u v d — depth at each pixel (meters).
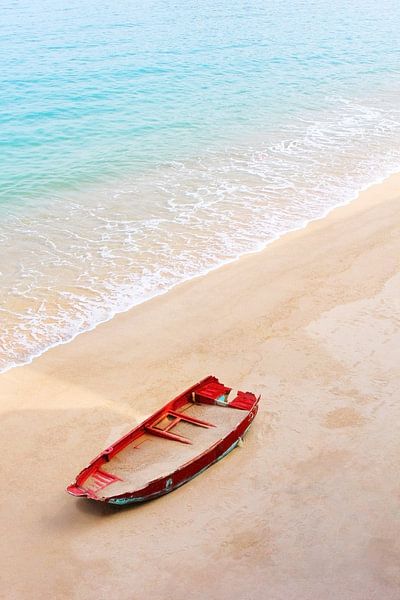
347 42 46.53
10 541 10.48
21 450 12.35
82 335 15.81
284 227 20.75
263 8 61.12
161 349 15.25
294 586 9.56
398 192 23.12
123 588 9.64
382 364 14.45
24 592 9.65
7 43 44.56
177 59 41.03
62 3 62.72
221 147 27.27
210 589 9.56
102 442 12.52
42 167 25.16
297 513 10.79
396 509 10.80
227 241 19.92
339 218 21.30
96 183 23.92
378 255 19.03
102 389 14.01
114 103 32.66
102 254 19.25
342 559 9.97
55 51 42.62
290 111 31.84
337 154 26.61
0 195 22.84
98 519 10.86
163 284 17.81
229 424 12.35
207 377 13.25
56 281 17.95
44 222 21.12
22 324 16.17
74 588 9.68
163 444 11.92
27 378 14.38
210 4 63.28
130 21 53.22
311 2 65.50
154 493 10.95
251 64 40.19
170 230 20.61
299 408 13.16
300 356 14.79
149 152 26.64
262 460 11.89
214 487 11.34
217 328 15.95
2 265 18.66
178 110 31.70
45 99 33.09
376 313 16.30
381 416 12.91
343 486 11.30
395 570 9.77
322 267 18.45
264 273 18.20
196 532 10.50
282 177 24.39
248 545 10.25
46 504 11.20
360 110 32.00
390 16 57.12
